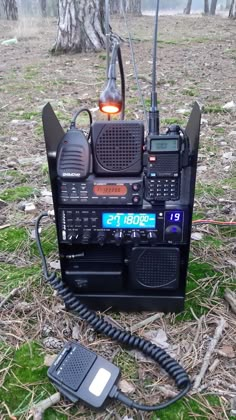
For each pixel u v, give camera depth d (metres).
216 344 0.55
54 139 0.52
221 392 0.50
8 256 0.73
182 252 0.56
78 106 1.51
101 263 0.57
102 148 0.50
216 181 0.98
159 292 0.59
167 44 2.67
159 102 1.52
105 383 0.48
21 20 4.43
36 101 1.59
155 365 0.53
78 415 0.48
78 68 2.09
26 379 0.51
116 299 0.59
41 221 0.82
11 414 0.48
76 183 0.51
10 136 1.26
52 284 0.59
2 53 2.60
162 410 0.48
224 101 1.53
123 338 0.55
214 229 0.79
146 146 0.50
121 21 4.31
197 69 2.00
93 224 0.53
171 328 0.58
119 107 0.51
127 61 2.16
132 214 0.52
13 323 0.59
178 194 0.50
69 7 2.32
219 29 3.48
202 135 1.23
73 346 0.52
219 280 0.66
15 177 1.01
